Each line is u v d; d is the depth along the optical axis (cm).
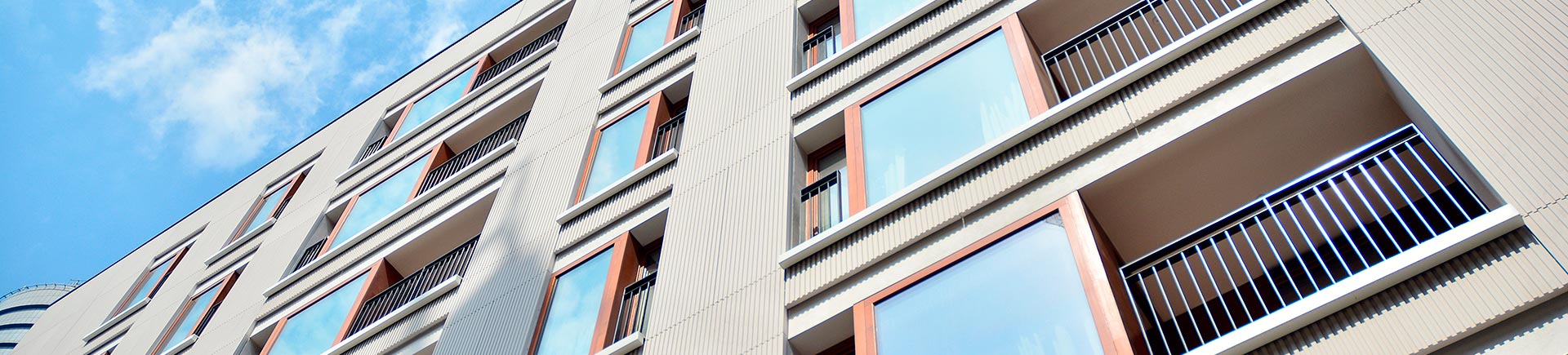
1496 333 823
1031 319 1077
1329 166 1009
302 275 2409
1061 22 1570
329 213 2752
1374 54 1060
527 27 3147
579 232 1775
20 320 7756
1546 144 871
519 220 1953
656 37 2428
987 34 1562
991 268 1171
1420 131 1012
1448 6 1046
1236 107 1146
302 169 3353
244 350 2261
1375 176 1135
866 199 1409
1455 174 971
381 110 3275
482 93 2845
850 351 1251
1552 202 837
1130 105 1247
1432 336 842
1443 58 1000
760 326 1278
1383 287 900
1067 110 1288
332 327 2102
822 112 1647
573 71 2522
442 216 2242
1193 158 1177
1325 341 895
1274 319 925
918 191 1323
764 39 1986
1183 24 1463
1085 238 1114
